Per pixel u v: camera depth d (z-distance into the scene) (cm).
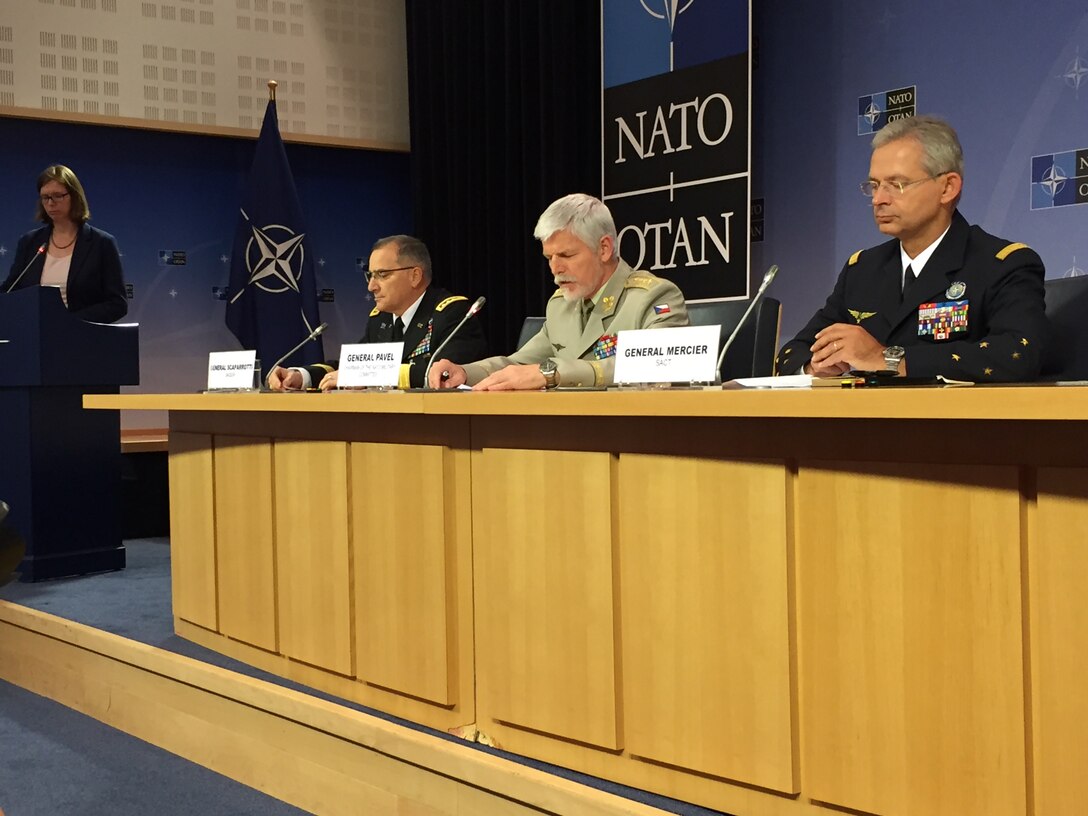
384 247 311
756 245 461
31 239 401
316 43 600
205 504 247
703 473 147
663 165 464
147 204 562
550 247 244
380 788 185
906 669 129
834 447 135
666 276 466
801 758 140
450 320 304
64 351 349
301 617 216
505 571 174
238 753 216
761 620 142
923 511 127
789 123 447
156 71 558
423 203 598
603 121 488
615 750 160
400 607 192
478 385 191
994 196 382
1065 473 116
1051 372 202
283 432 221
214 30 572
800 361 223
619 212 484
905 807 130
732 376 239
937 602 126
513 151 549
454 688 184
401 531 192
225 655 242
